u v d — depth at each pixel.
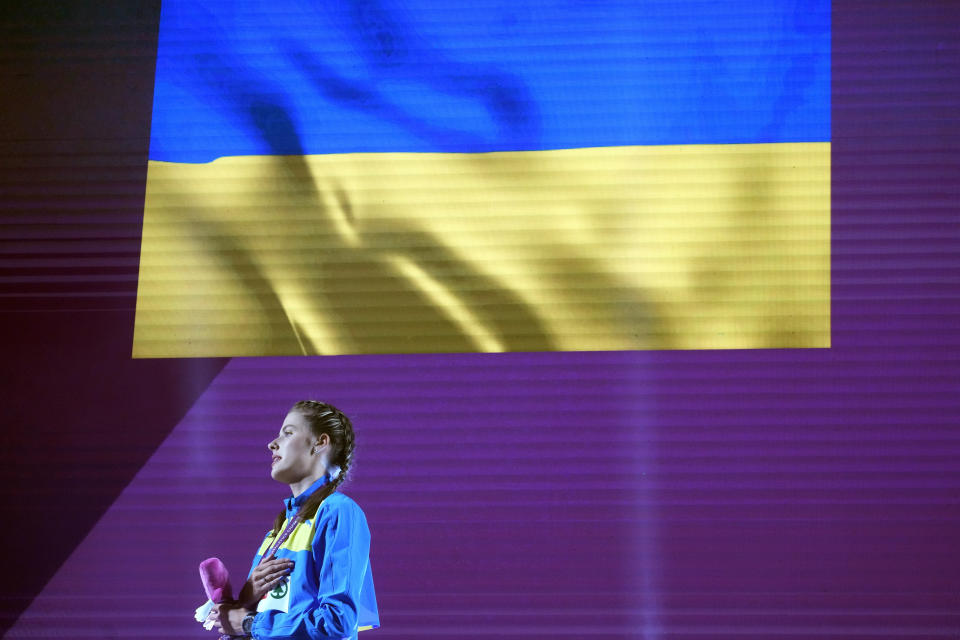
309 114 8.65
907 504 7.63
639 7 8.60
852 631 7.43
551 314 8.16
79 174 8.77
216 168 8.64
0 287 8.59
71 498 8.13
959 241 8.07
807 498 7.69
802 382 7.90
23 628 7.88
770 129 8.30
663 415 7.93
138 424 8.24
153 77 8.88
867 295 8.02
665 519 7.73
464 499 7.89
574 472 7.88
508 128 8.47
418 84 8.62
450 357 8.16
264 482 8.04
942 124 8.27
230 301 8.40
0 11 9.14
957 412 7.78
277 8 8.88
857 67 8.41
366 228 8.41
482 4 8.72
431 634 7.64
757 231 8.14
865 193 8.18
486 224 8.32
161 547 7.97
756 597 7.53
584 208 8.27
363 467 8.00
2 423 8.32
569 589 7.65
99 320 8.48
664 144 8.33
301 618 4.63
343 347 8.23
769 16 8.49
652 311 8.09
